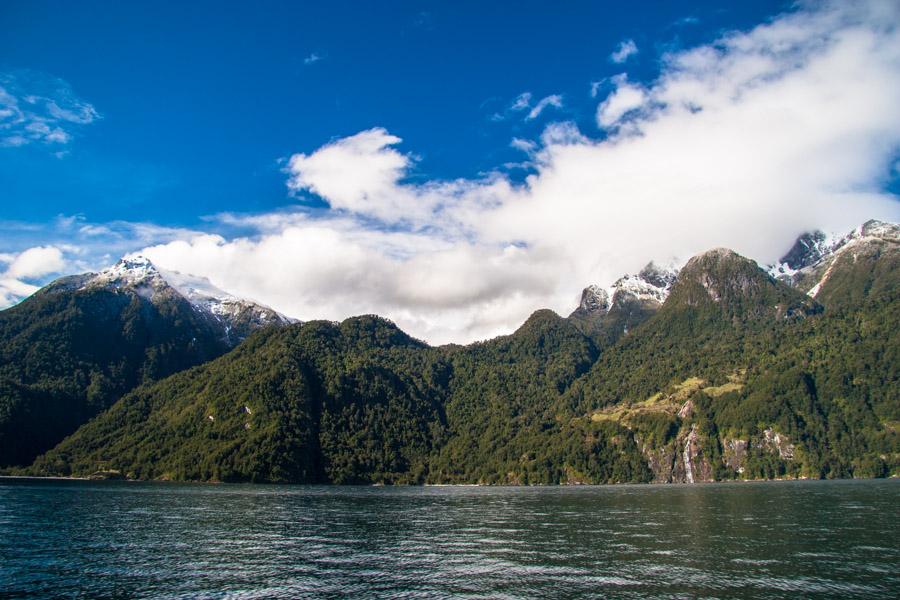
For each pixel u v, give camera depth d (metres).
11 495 163.12
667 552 77.81
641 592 57.84
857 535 90.12
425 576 64.56
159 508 132.75
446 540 89.19
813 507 133.12
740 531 95.62
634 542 86.19
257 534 94.38
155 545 82.69
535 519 118.19
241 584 60.94
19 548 79.06
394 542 87.25
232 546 82.62
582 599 55.62
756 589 58.66
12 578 62.78
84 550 78.19
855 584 60.16
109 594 57.22
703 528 100.38
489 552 78.75
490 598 56.16
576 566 69.31
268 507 142.12
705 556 74.69
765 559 72.31
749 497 171.12
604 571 66.75
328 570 67.38
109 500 152.12
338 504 157.38
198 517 116.38
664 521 112.31
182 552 77.62
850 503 142.88
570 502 166.50
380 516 124.31
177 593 57.69
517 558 74.38
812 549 78.62
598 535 93.88
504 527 105.00
